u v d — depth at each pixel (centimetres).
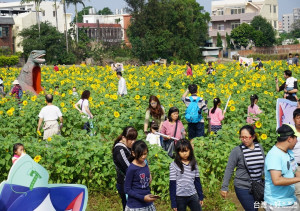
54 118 1151
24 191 529
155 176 841
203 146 955
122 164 679
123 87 1761
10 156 934
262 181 648
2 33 6956
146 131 1036
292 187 577
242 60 3019
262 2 9675
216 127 1133
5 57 6153
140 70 3106
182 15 7231
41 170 548
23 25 7375
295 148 762
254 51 8762
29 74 2005
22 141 1024
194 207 650
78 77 2597
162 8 7088
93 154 897
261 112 1170
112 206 844
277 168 561
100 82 2325
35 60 1994
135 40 6944
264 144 1026
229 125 1109
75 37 7144
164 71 2864
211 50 8612
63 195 558
